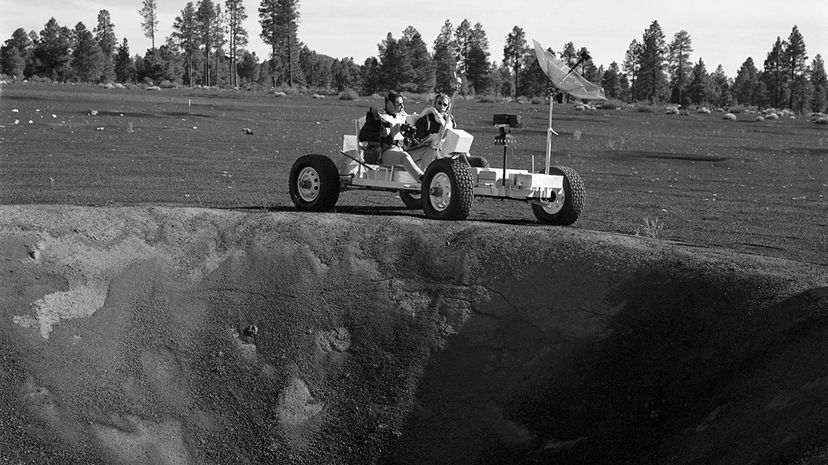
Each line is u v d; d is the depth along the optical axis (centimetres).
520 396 894
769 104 17850
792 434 655
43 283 935
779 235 1270
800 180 2206
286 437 888
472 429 879
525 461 838
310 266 1023
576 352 905
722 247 1147
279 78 17000
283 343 957
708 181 2130
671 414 805
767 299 831
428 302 986
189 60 16088
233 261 1025
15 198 1397
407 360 944
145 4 16038
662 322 880
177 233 1045
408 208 1412
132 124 3272
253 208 1349
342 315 981
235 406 909
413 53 12738
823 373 703
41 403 849
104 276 975
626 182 2059
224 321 973
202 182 1722
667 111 7450
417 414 901
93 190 1534
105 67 16300
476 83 14288
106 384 889
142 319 958
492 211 1455
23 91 5588
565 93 1176
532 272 983
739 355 800
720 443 716
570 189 1189
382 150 1255
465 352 941
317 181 1250
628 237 1039
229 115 4225
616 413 841
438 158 1194
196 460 864
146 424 874
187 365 934
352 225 1080
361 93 12725
